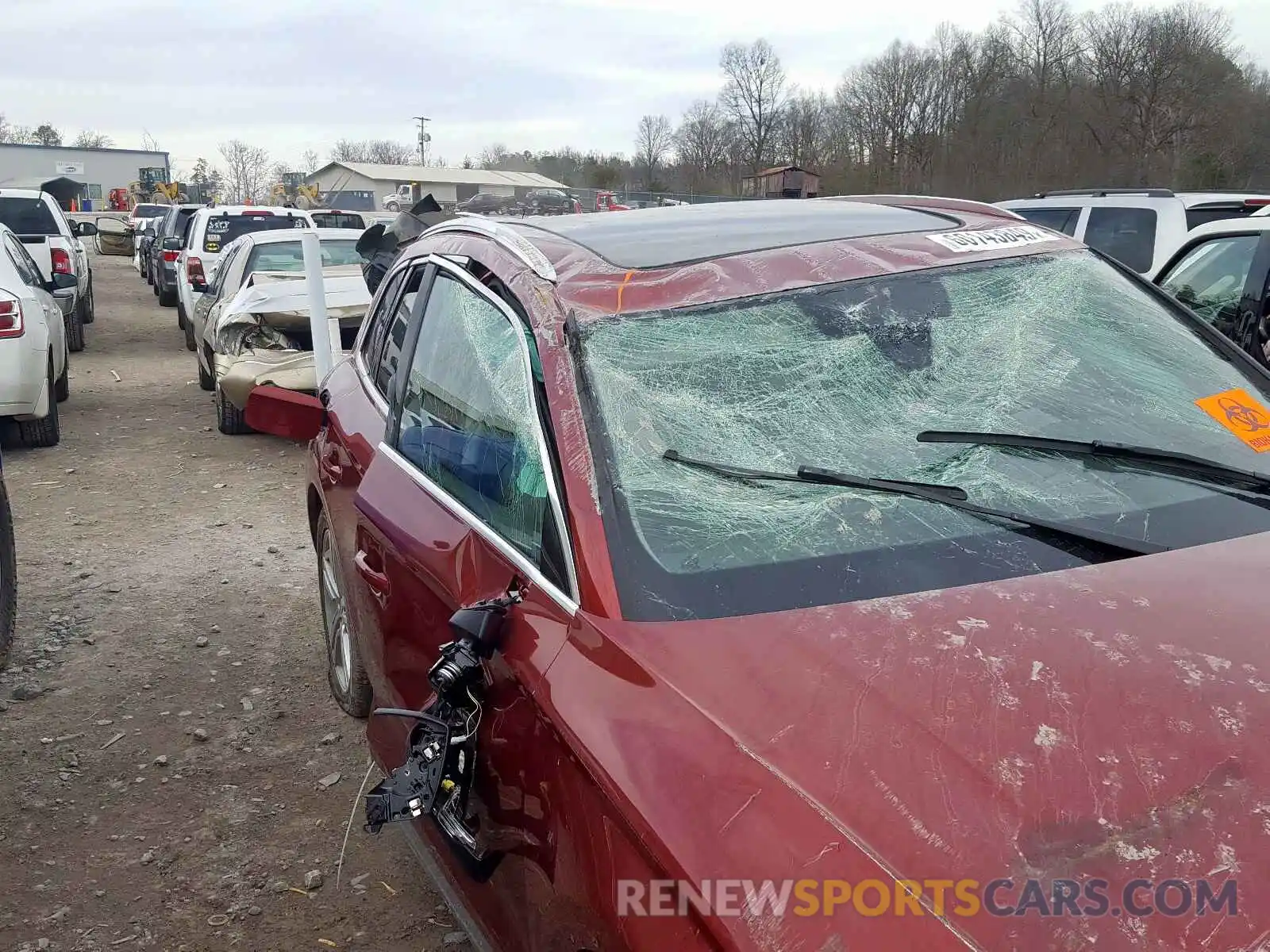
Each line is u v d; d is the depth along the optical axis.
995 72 53.88
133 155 74.44
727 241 2.81
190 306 14.75
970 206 3.28
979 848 1.43
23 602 5.59
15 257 9.10
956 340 2.58
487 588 2.23
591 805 1.70
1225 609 1.89
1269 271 6.04
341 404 3.71
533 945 1.91
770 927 1.39
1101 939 1.31
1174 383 2.62
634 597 1.96
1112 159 49.00
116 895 3.26
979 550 2.08
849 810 1.50
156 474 8.25
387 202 35.06
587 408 2.25
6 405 8.45
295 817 3.65
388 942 3.02
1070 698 1.67
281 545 6.52
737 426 2.31
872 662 1.76
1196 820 1.45
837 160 59.72
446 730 2.07
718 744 1.64
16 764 4.01
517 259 2.76
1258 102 47.62
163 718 4.36
